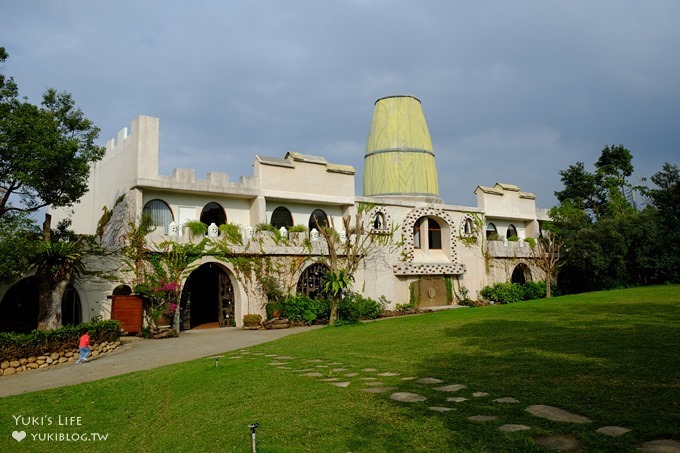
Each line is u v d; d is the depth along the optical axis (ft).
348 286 101.60
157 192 86.33
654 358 37.06
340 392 34.73
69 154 65.10
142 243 78.69
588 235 127.54
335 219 107.76
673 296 85.10
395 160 122.52
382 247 110.11
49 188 66.80
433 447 23.41
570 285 139.85
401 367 42.68
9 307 84.74
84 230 112.88
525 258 135.64
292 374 42.73
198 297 105.29
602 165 173.06
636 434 22.49
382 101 127.75
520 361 40.45
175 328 77.61
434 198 121.60
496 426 25.04
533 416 26.08
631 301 82.17
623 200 152.25
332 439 25.84
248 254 87.86
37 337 57.26
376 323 81.56
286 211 101.40
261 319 87.30
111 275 77.36
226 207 93.76
